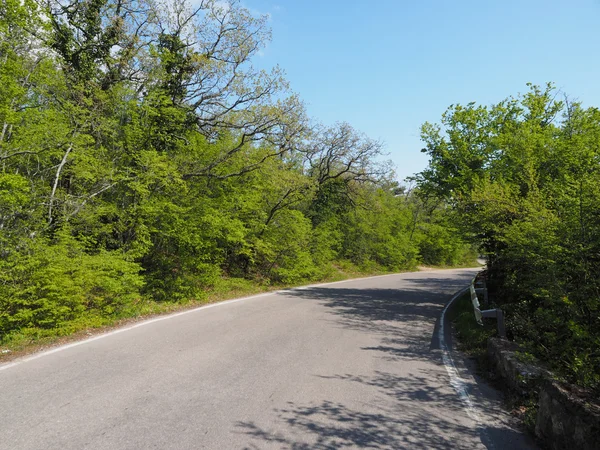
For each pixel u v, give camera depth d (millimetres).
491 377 6113
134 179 11789
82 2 14000
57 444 3523
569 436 3535
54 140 9609
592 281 5242
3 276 7590
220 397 4801
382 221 36938
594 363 4348
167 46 15836
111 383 5129
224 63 15648
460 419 4535
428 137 16297
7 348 6746
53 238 9844
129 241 12047
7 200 7945
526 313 7645
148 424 3996
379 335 8930
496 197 9008
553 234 6246
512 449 3854
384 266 37281
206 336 7969
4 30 8352
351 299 15281
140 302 10914
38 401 4480
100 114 11805
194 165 14945
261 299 14023
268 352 6949
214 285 15141
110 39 14375
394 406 4816
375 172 28672
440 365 6801
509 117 15031
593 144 9320
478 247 12680
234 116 15961
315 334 8617
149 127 13328
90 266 9133
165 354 6559
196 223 12836
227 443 3672
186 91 16016
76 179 11406
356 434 3998
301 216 20688
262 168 16688
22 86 9359
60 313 8008
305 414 4422
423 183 16547
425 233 47469
